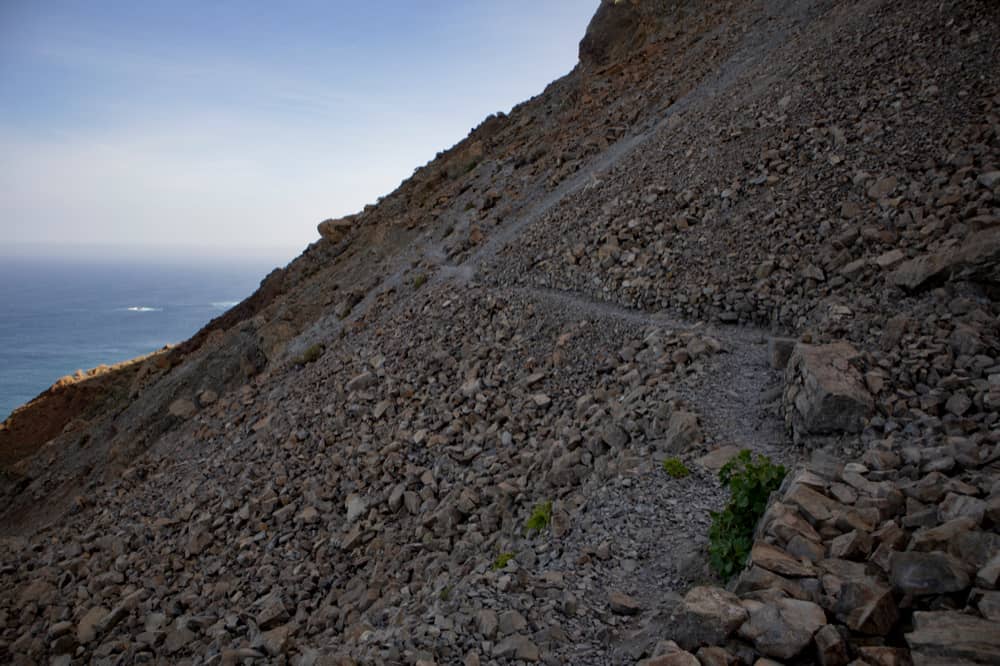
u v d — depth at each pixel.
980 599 4.30
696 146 25.62
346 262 51.31
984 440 7.36
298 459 19.58
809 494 6.68
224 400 32.75
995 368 9.20
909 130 17.91
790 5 37.94
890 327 11.34
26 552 22.89
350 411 21.14
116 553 18.86
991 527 5.18
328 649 9.44
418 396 19.84
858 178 17.42
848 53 23.92
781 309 15.34
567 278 23.08
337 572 13.57
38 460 43.09
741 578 5.78
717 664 4.81
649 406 12.47
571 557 8.39
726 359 13.88
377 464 17.06
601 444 12.09
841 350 10.89
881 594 4.80
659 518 8.70
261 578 14.36
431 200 51.81
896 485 6.85
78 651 14.26
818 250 16.17
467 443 15.98
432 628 7.14
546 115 55.16
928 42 21.00
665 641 5.19
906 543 5.55
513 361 19.14
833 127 20.27
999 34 18.75
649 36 50.84
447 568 11.46
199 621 13.34
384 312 30.61
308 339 37.06
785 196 19.08
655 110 36.78
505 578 7.89
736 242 18.73
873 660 4.30
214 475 21.92
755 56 33.59
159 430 36.38
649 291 19.23
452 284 27.97
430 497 14.52
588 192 28.98
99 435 41.53
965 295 11.42
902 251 13.89
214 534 17.45
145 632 13.65
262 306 57.72
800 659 4.69
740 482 7.53
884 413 9.35
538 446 14.30
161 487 23.94
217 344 46.72
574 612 7.00
